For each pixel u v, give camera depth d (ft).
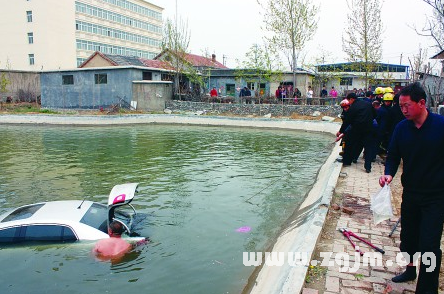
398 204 25.82
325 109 96.32
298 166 48.01
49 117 101.24
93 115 102.01
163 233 25.29
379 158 42.34
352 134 37.14
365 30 94.94
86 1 213.66
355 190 29.76
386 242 19.86
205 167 47.21
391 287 15.08
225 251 22.82
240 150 60.59
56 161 51.37
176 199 33.45
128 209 30.19
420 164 13.39
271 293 15.89
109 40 234.17
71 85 122.21
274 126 92.94
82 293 17.84
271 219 28.71
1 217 23.16
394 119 38.55
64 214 22.76
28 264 19.90
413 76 68.33
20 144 66.80
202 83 130.31
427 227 13.21
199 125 100.73
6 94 136.56
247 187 37.78
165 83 117.91
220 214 29.60
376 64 97.71
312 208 26.35
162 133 83.82
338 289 15.29
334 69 126.41
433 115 13.28
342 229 21.21
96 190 36.99
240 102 111.04
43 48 192.54
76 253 20.95
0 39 200.34
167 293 18.13
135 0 255.50
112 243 21.61
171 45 129.80
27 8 192.44
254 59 115.65
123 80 116.26
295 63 115.55
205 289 18.54
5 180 41.04
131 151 59.41
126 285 18.66
